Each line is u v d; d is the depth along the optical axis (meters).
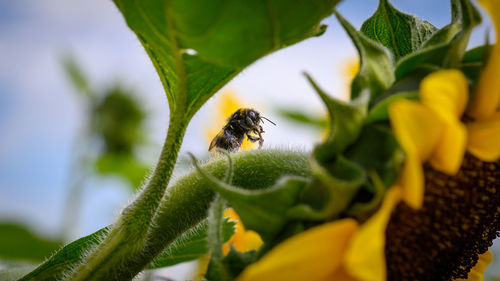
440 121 0.22
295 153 0.29
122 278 0.27
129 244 0.27
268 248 0.23
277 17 0.23
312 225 0.23
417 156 0.22
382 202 0.22
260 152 0.29
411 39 0.28
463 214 0.27
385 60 0.24
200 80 0.26
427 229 0.26
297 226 0.23
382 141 0.23
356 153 0.23
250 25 0.23
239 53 0.24
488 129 0.24
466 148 0.25
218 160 0.29
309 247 0.21
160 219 0.29
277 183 0.23
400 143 0.23
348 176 0.22
